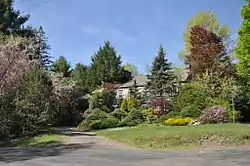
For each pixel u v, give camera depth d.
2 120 23.00
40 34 48.47
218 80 31.08
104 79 58.88
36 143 19.72
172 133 18.45
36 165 11.98
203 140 17.48
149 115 32.53
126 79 60.94
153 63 46.06
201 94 29.23
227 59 36.59
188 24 50.34
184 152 15.15
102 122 32.47
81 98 44.75
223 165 11.16
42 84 24.39
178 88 38.91
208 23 48.81
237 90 32.25
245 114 35.03
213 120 25.55
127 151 15.77
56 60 61.06
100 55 61.22
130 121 32.38
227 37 45.25
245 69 34.50
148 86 45.84
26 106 23.39
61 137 21.84
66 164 12.01
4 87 24.20
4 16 40.81
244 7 34.69
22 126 23.34
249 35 34.16
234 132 18.27
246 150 15.23
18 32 42.31
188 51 49.84
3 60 24.66
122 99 44.03
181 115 28.73
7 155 15.12
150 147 17.12
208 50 35.66
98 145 18.19
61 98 37.75
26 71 25.11
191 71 36.03
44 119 23.89
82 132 27.28
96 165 11.67
